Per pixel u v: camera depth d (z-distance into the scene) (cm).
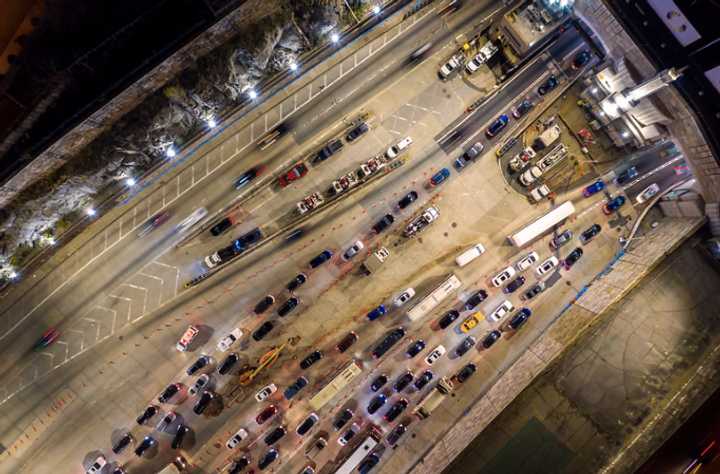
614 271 5422
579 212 5500
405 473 5369
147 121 4853
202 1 4478
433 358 5391
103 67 4550
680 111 4691
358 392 5416
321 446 5309
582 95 5475
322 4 4884
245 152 5319
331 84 5338
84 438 5312
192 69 4809
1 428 5272
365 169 5325
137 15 4506
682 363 4906
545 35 5212
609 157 5512
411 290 5366
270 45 4888
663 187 5522
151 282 5316
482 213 5506
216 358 5362
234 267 5366
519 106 5438
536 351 5278
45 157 4588
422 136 5441
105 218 5256
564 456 4916
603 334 4975
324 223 5406
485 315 5484
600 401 4925
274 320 5384
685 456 4966
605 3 4638
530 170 5419
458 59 5347
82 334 5291
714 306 4969
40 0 4584
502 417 4916
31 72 4494
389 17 5300
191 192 5303
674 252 5012
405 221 5450
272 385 5328
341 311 5428
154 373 5331
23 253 5138
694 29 4469
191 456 5356
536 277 5516
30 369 5272
